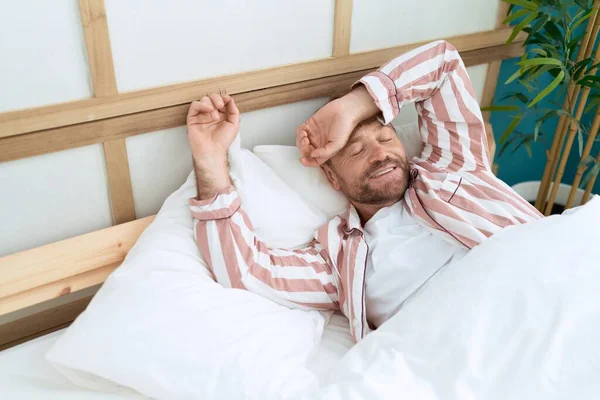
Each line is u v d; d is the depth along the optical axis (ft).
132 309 3.54
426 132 4.79
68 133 3.86
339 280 4.37
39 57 3.59
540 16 5.21
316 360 3.90
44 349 3.83
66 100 3.80
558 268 3.67
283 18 4.49
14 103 3.61
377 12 4.97
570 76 5.43
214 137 4.28
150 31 3.92
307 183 4.67
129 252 4.14
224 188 4.19
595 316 3.45
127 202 4.37
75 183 4.09
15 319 4.37
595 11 5.09
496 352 3.38
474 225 4.27
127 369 3.34
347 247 4.37
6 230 3.95
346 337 4.27
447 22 5.49
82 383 3.50
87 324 3.51
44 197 4.00
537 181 7.29
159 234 4.13
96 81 3.83
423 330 3.58
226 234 4.09
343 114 4.28
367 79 4.33
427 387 3.32
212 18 4.14
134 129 4.12
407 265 4.33
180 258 4.00
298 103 4.91
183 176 4.59
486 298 3.59
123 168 4.22
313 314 4.28
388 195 4.37
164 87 4.13
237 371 3.36
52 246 4.06
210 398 3.28
